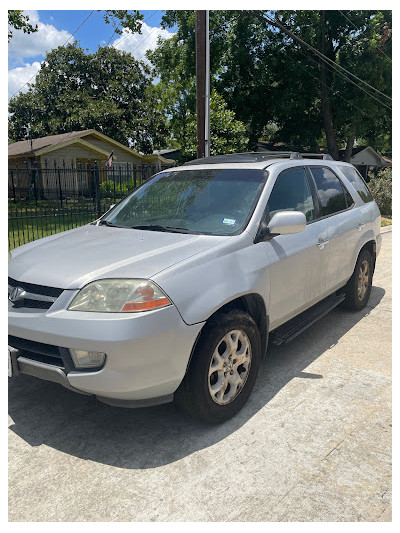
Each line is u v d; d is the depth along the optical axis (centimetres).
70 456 271
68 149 2397
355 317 522
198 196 377
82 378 260
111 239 339
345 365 394
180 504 231
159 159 2670
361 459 266
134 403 270
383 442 283
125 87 3966
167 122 3762
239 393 314
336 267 449
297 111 2439
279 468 258
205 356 281
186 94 2495
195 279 281
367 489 242
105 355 255
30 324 276
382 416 312
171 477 252
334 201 469
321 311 435
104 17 1405
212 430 297
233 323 298
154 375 262
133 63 4034
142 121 3734
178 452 274
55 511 228
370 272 552
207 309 279
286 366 393
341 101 2366
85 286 271
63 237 369
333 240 434
